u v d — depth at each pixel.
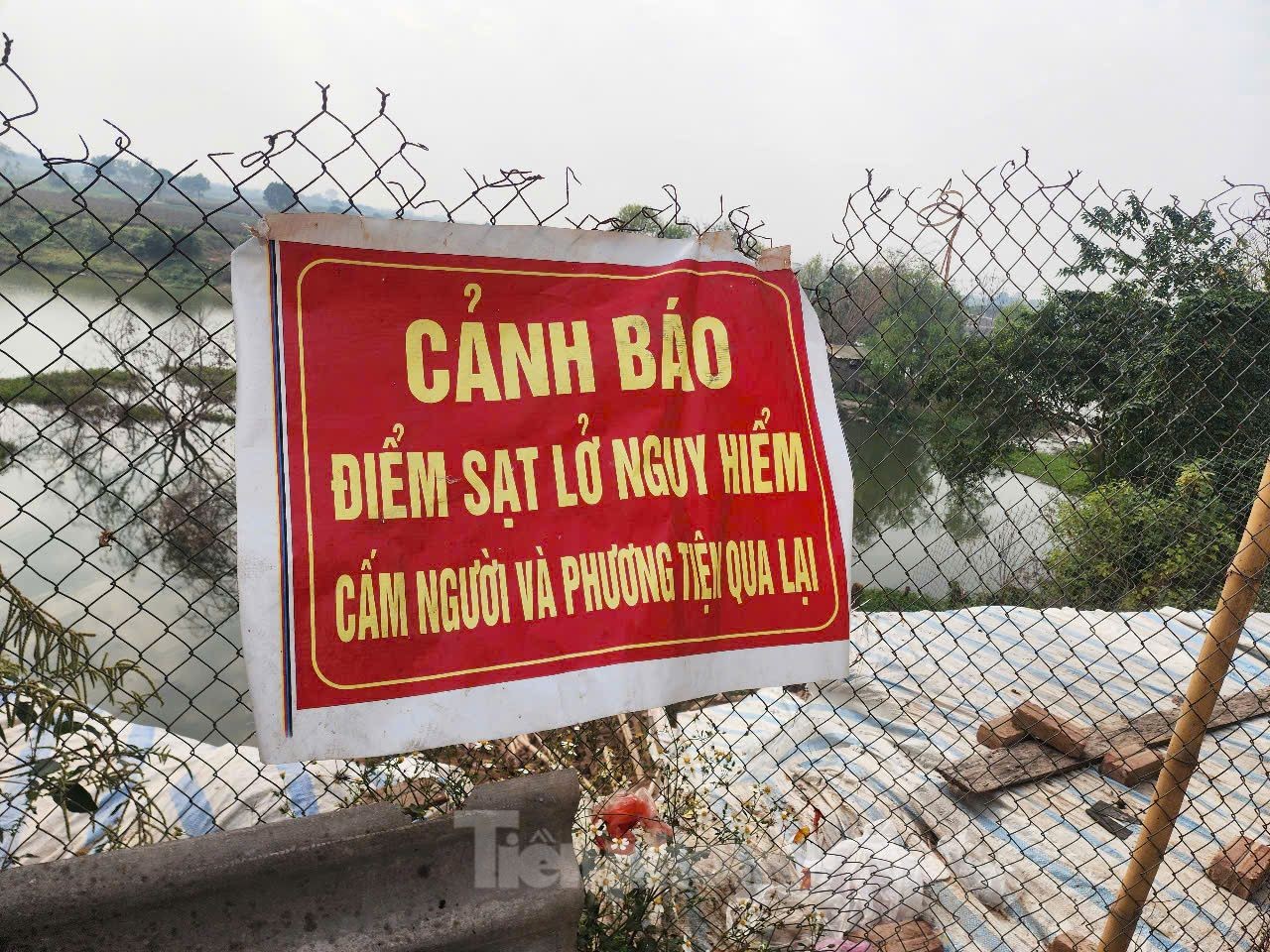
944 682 4.59
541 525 1.85
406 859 1.81
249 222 1.67
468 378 1.82
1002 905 3.13
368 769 2.45
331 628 1.69
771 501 2.07
